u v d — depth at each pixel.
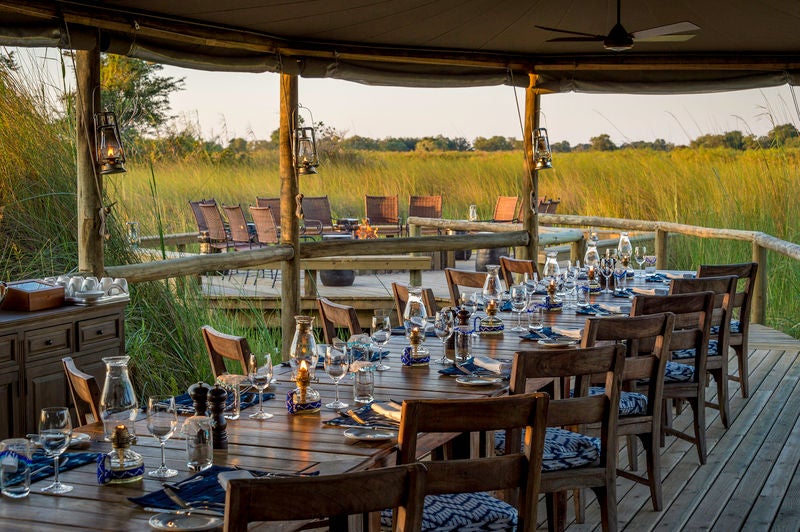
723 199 10.14
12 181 5.78
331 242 7.19
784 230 9.57
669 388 4.73
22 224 5.73
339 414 3.19
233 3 5.29
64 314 4.64
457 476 2.52
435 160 15.88
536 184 8.16
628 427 4.08
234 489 1.85
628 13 6.15
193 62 5.93
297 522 2.40
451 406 2.54
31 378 4.47
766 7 5.85
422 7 5.82
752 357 7.27
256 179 13.98
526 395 2.60
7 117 5.91
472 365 3.94
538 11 6.09
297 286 6.96
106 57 14.70
